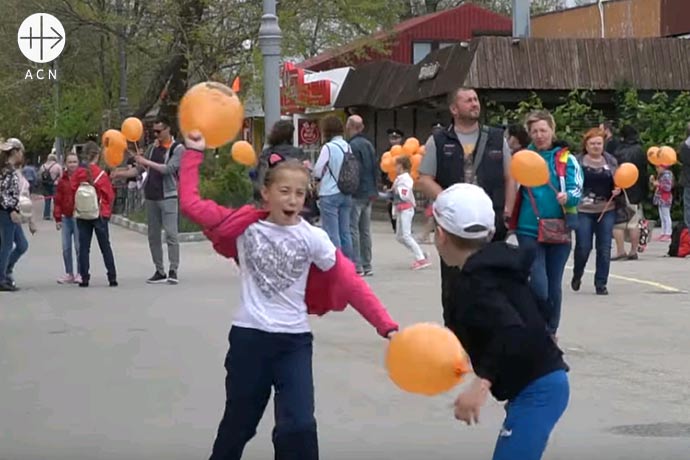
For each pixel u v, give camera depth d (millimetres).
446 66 27734
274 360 5738
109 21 33406
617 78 26891
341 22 34156
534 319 4828
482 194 5152
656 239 23094
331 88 35219
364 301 5719
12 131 51125
